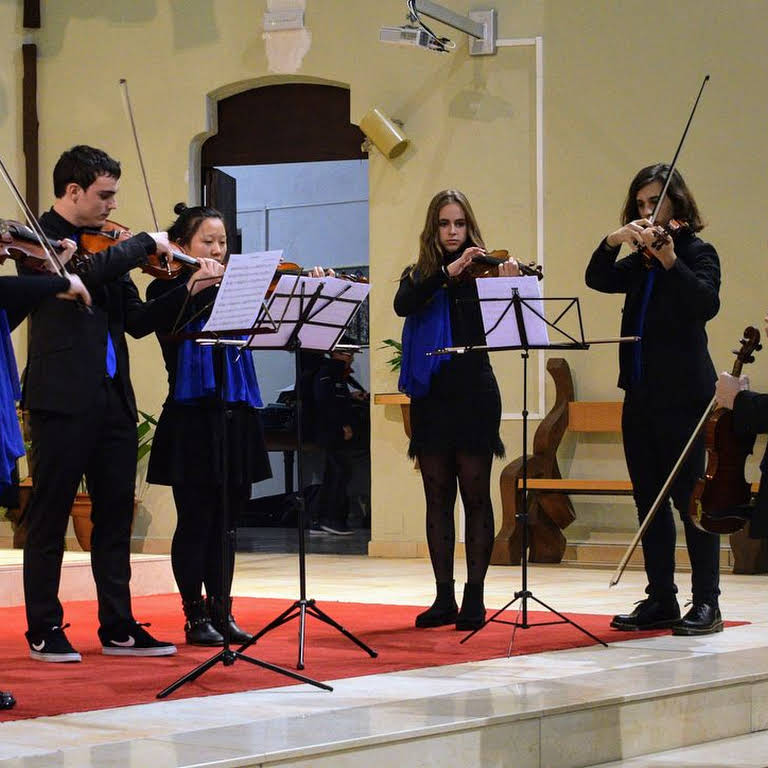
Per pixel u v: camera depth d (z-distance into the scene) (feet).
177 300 18.40
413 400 21.11
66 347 17.79
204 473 19.03
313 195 48.60
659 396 19.98
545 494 32.65
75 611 23.97
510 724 13.92
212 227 19.69
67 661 17.49
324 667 16.99
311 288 16.72
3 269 36.88
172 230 19.86
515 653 18.22
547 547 32.73
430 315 20.74
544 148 34.30
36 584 17.75
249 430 19.53
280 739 12.49
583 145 34.01
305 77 36.32
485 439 20.61
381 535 35.35
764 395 16.08
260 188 49.44
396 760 12.86
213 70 36.81
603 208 33.81
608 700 14.97
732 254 32.83
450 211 20.48
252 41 36.45
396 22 35.45
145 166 37.19
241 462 19.33
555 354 34.09
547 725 14.32
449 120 34.99
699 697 16.14
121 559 18.47
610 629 20.61
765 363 32.53
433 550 21.17
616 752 15.12
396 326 35.24
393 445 35.19
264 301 16.26
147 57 37.27
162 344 19.52
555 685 15.70
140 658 17.94
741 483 16.97
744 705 16.80
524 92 34.47
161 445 19.29
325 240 48.44
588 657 17.89
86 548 35.24
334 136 36.65
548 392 34.09
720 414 16.97
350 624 21.45
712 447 17.01
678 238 20.51
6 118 37.47
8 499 15.25
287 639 19.66
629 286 20.71
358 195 47.80
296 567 32.73
